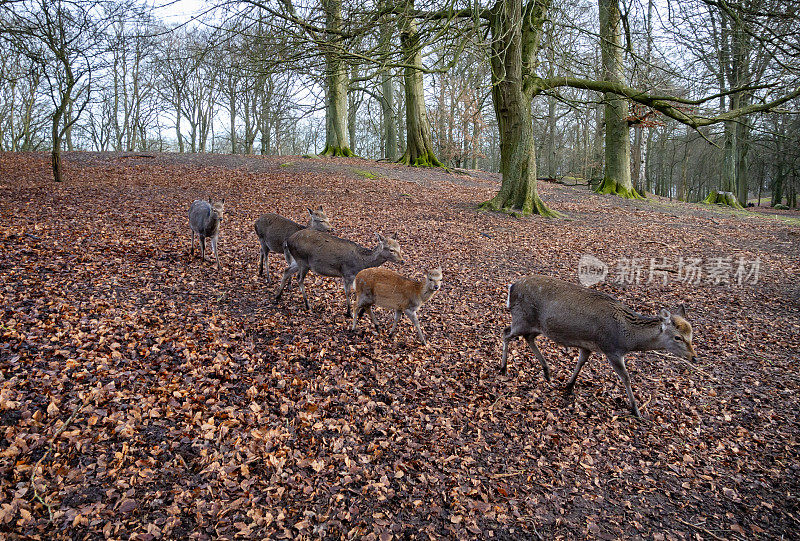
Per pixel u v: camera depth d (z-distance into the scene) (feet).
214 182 54.60
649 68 46.01
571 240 42.88
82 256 26.50
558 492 14.02
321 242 23.89
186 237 33.78
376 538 11.64
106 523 10.87
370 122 170.09
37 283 22.12
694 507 13.87
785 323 27.09
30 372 15.49
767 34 36.81
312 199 50.52
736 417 18.42
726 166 92.43
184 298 23.62
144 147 147.95
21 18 35.47
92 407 14.46
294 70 35.04
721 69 44.50
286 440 14.64
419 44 39.27
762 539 12.80
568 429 17.15
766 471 15.46
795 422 18.02
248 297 25.17
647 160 123.24
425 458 14.80
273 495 12.43
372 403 17.16
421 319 25.45
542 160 175.22
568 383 19.67
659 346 17.19
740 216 63.77
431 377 19.74
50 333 18.01
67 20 37.83
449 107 114.52
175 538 10.78
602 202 65.92
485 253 37.55
